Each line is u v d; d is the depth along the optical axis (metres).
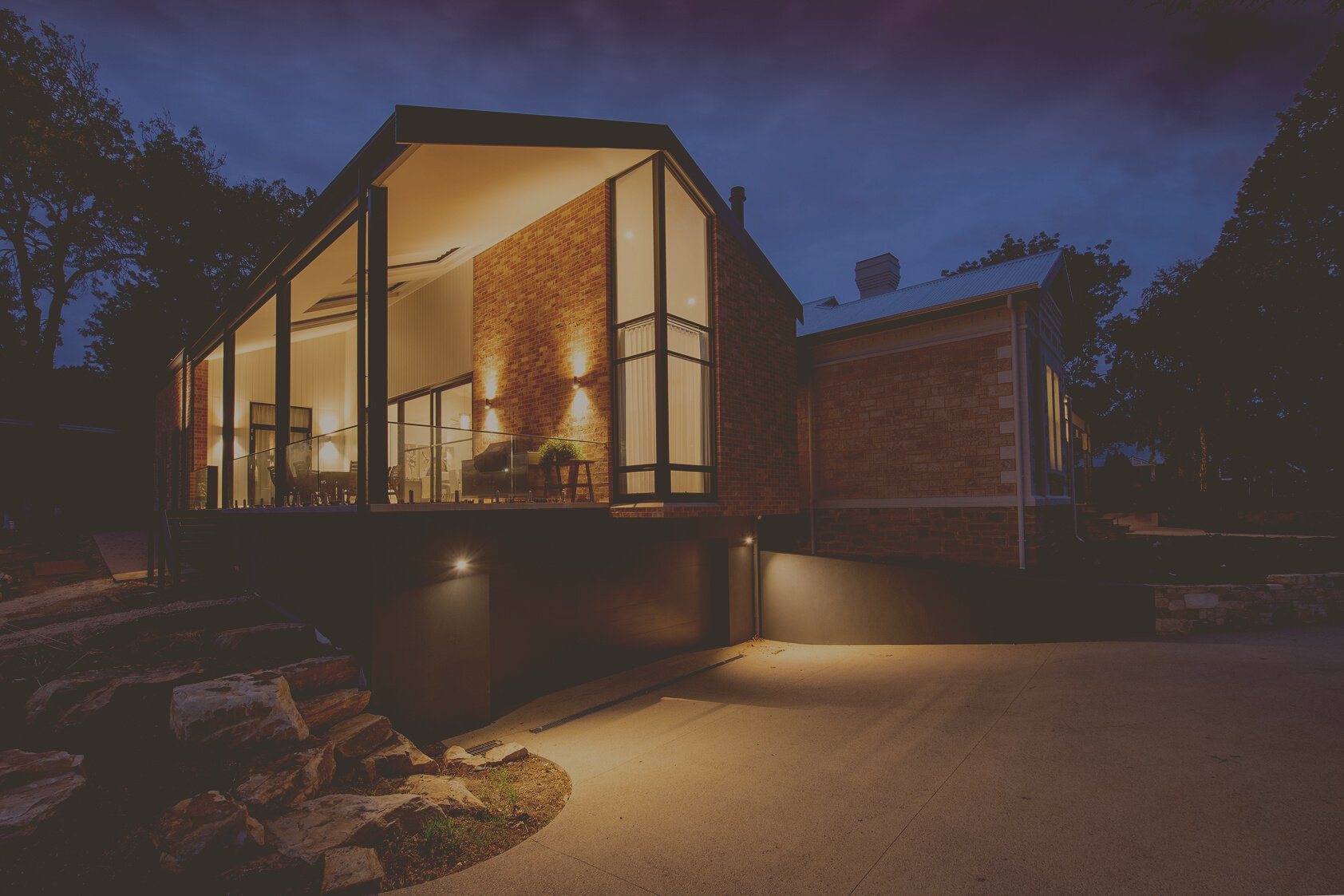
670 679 8.50
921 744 5.11
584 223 9.38
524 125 7.02
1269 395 18.11
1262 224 17.95
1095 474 23.83
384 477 6.35
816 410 11.95
